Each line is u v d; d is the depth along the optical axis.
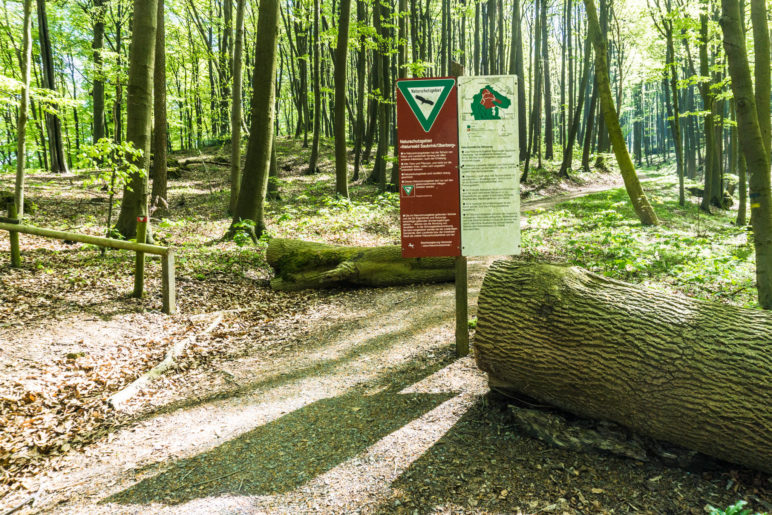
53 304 6.38
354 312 7.11
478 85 4.46
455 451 3.37
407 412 3.96
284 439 3.73
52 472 3.42
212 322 6.71
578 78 40.41
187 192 17.59
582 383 3.26
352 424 3.85
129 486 3.24
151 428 4.03
